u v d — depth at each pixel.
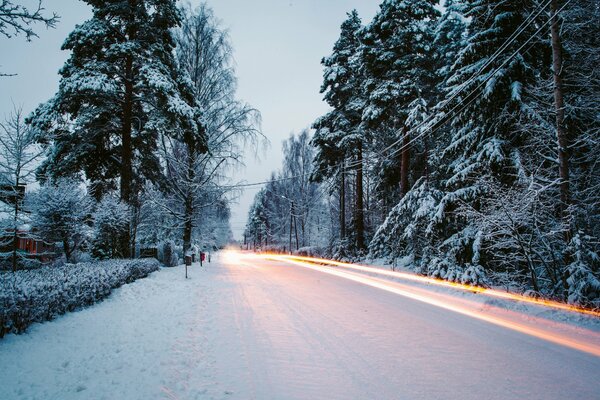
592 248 10.73
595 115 13.09
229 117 24.14
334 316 8.80
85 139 18.69
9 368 4.59
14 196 12.29
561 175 11.01
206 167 24.08
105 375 4.68
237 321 8.03
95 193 21.33
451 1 26.98
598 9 13.24
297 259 42.66
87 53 18.45
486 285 12.08
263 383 4.69
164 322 7.55
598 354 6.07
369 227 35.66
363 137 28.05
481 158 14.18
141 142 21.44
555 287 10.40
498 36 14.01
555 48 11.41
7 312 5.55
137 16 19.00
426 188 19.45
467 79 14.91
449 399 4.31
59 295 7.16
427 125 18.12
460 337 7.05
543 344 6.62
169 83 17.70
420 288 13.95
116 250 18.27
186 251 23.02
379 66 23.97
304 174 48.22
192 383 4.61
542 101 13.39
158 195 25.30
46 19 5.89
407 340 6.81
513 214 11.12
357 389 4.57
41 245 21.97
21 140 12.04
